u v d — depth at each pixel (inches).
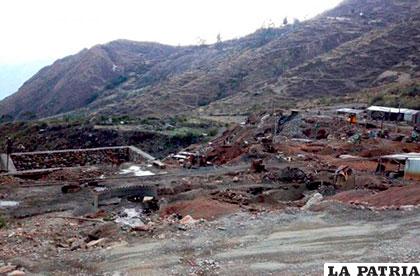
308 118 2458.2
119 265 541.0
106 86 7869.1
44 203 1019.9
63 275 518.6
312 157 1503.4
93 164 1756.9
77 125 3312.0
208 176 1278.3
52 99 7746.1
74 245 624.7
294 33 6801.2
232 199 980.6
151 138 2883.9
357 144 1765.5
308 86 4566.9
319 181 1159.0
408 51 4842.5
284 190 1088.8
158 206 971.3
